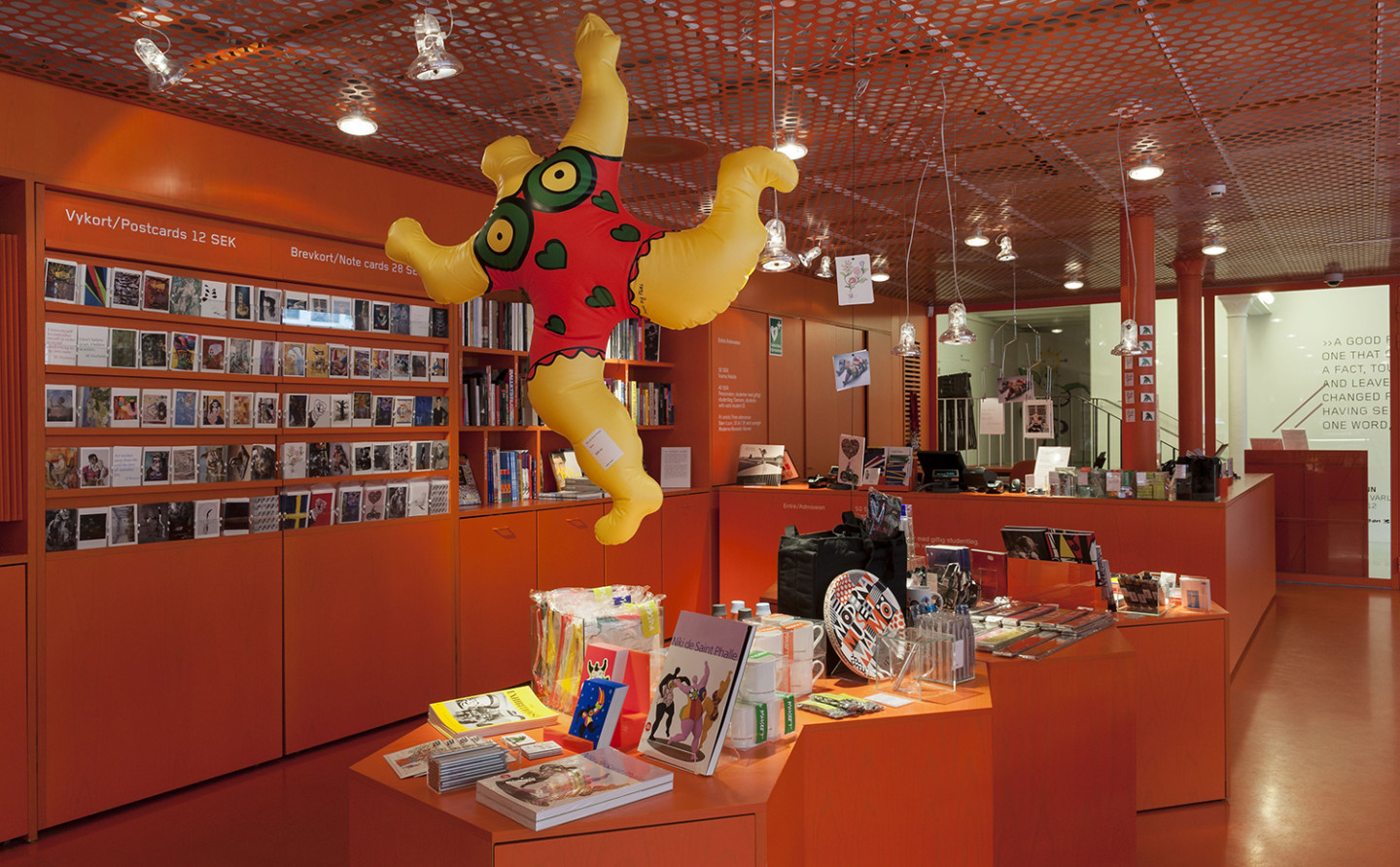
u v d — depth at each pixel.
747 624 2.21
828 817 2.44
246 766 4.27
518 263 2.24
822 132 4.59
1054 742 3.07
